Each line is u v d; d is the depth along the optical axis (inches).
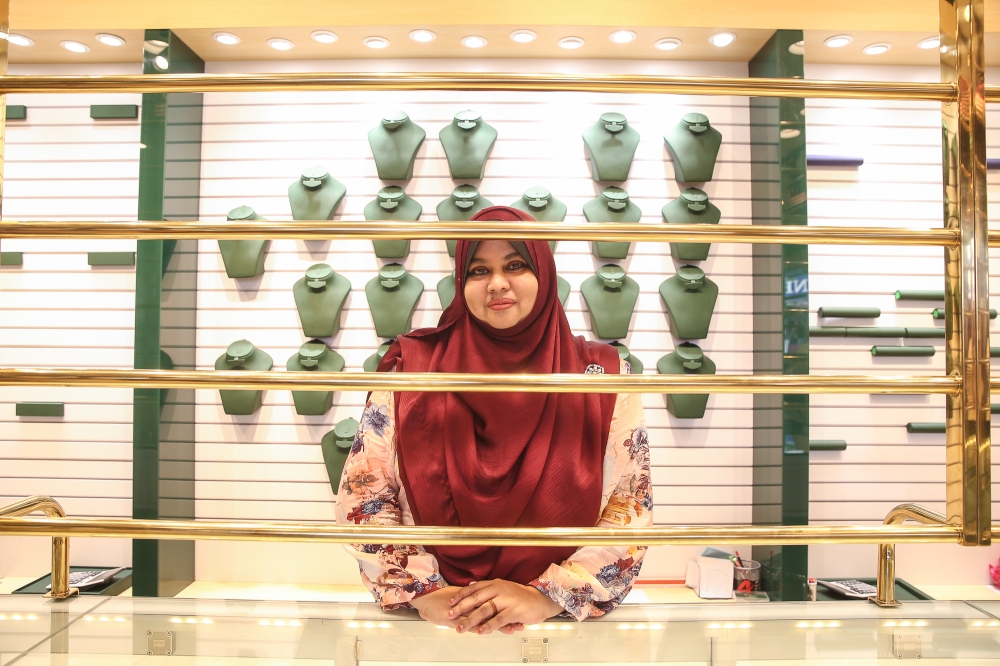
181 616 40.4
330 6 64.7
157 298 123.2
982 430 34.5
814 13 68.4
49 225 35.4
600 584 47.4
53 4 61.1
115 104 139.1
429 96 137.7
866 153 137.6
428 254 136.4
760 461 132.3
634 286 133.7
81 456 137.1
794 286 122.8
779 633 39.4
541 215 132.3
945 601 42.9
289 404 135.6
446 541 34.8
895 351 134.9
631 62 137.2
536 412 54.4
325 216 133.3
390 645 38.5
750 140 137.3
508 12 69.9
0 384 33.8
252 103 138.0
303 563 134.8
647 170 137.3
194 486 135.6
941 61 37.0
